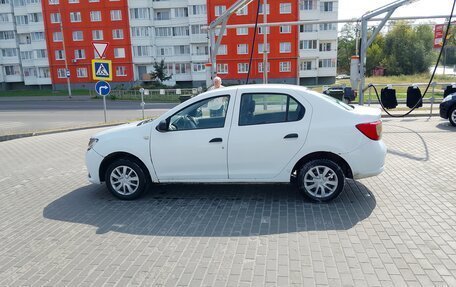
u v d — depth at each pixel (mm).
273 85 4891
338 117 4555
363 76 12445
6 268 3285
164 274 3090
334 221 4078
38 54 50750
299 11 45719
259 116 4691
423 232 3719
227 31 46188
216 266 3195
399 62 62188
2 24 51906
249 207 4625
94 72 12773
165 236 3852
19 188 5969
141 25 49125
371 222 4012
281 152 4609
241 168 4734
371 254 3307
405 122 11625
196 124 4840
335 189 4605
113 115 18797
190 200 4977
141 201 5000
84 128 13367
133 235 3904
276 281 2926
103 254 3488
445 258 3188
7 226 4289
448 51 27812
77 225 4234
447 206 4395
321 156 4648
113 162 5043
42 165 7668
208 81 13078
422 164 6371
